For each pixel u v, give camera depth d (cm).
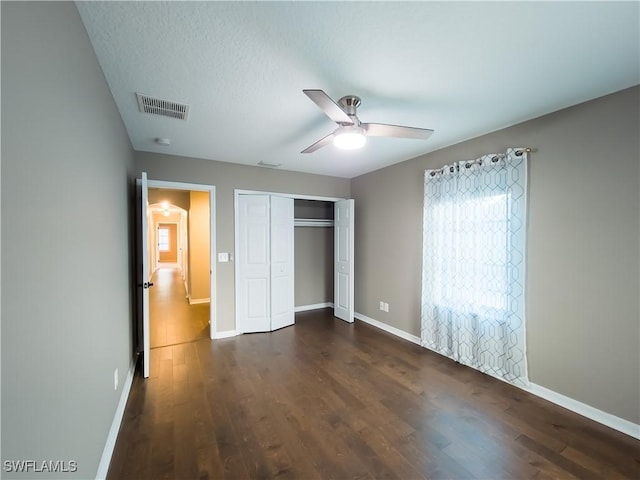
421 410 228
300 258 533
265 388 261
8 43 73
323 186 472
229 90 204
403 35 150
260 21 139
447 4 129
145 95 209
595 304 216
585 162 220
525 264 255
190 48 159
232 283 398
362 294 469
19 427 78
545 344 244
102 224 174
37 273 90
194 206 594
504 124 265
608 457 180
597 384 215
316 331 420
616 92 205
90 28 142
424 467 172
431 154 349
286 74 185
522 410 228
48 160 98
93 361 150
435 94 211
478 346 294
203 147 328
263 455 181
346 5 130
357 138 208
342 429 206
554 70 181
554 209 238
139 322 334
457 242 310
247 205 407
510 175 262
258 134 287
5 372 72
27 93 84
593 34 149
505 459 178
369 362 316
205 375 286
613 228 207
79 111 132
